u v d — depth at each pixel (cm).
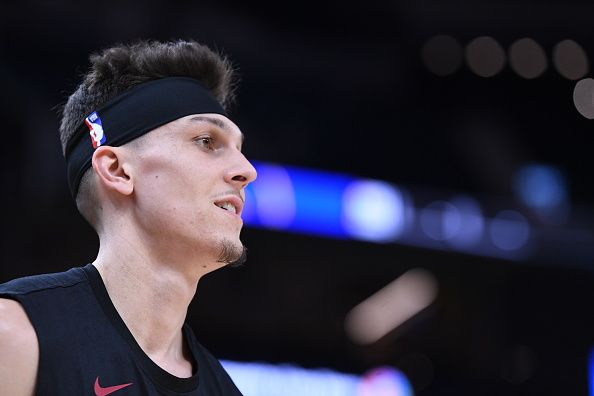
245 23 3616
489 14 3800
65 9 3155
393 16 3775
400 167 3891
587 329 3731
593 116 4022
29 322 676
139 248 758
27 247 2870
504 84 4028
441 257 3606
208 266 769
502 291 3700
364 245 3488
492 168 3959
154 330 752
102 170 775
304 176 3300
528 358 3672
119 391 681
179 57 832
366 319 3484
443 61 3906
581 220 3847
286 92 3728
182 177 762
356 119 3888
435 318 3578
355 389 3319
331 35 3809
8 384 647
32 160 2928
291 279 3431
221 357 3259
